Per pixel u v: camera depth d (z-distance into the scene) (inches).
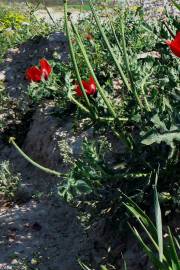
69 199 162.4
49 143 229.8
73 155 205.8
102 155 162.4
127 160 149.6
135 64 175.8
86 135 210.2
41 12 560.7
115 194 145.6
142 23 185.5
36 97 210.5
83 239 165.5
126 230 147.5
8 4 591.8
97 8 282.8
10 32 385.7
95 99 162.7
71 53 138.6
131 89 150.8
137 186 143.6
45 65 179.9
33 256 164.9
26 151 247.1
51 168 220.4
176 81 163.3
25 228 182.9
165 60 180.4
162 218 140.3
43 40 321.1
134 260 138.7
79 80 144.5
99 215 152.0
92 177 144.6
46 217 187.0
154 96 157.4
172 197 137.3
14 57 326.6
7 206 204.2
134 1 314.7
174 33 179.3
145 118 145.4
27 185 218.4
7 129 265.3
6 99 281.3
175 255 100.7
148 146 142.7
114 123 152.7
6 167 215.6
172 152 133.9
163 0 307.7
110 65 225.0
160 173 140.7
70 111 231.6
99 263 149.8
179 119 128.5
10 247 173.3
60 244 170.2
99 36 253.9
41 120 247.6
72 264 158.6
